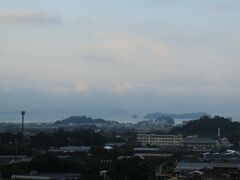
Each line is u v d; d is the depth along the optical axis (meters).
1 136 188.75
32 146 190.25
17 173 107.25
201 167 130.00
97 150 167.50
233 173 120.31
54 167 113.31
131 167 107.06
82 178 99.12
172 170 129.25
